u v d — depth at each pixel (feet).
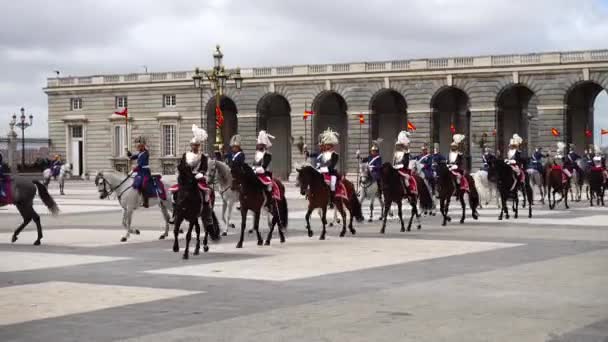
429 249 88.02
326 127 346.54
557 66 290.15
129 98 356.59
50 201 97.14
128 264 76.33
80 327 47.34
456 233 108.27
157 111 351.67
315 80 326.44
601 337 44.14
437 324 47.55
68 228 118.83
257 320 48.88
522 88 324.80
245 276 67.41
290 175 329.11
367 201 187.42
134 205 100.37
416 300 55.42
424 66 310.65
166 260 79.36
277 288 60.90
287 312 51.29
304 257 81.05
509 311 51.47
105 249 90.33
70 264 76.48
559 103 291.58
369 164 116.67
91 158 363.76
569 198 205.36
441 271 69.92
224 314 50.80
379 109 339.36
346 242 96.37
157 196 101.14
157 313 51.31
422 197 118.32
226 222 108.78
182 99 347.56
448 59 307.58
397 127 337.11
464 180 126.11
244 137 339.36
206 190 83.87
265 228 117.39
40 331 46.34
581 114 318.24
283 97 345.31
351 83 322.55
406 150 113.39
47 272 70.85
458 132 337.72
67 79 366.43
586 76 286.66
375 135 327.88
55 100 369.50
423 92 312.09
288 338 44.16
